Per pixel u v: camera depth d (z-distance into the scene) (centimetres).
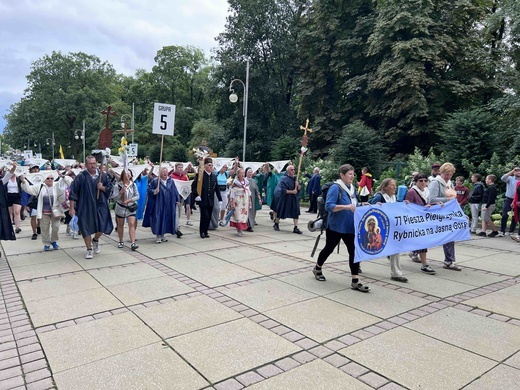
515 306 496
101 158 757
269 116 3816
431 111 2258
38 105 6488
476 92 2306
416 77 2112
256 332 410
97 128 6031
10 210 1094
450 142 1571
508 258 787
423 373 330
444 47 2195
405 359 354
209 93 3928
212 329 417
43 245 877
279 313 463
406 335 405
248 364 345
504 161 1452
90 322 438
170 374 328
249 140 3822
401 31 2319
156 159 5412
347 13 2862
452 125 1554
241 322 436
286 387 309
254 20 3600
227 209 1216
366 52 2573
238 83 3678
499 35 2231
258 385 312
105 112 874
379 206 573
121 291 545
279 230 1112
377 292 547
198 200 941
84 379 322
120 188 816
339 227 552
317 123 2891
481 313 471
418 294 541
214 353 364
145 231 1078
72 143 6688
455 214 675
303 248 850
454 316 460
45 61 6619
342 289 558
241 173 996
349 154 1975
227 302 500
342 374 328
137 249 823
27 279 604
